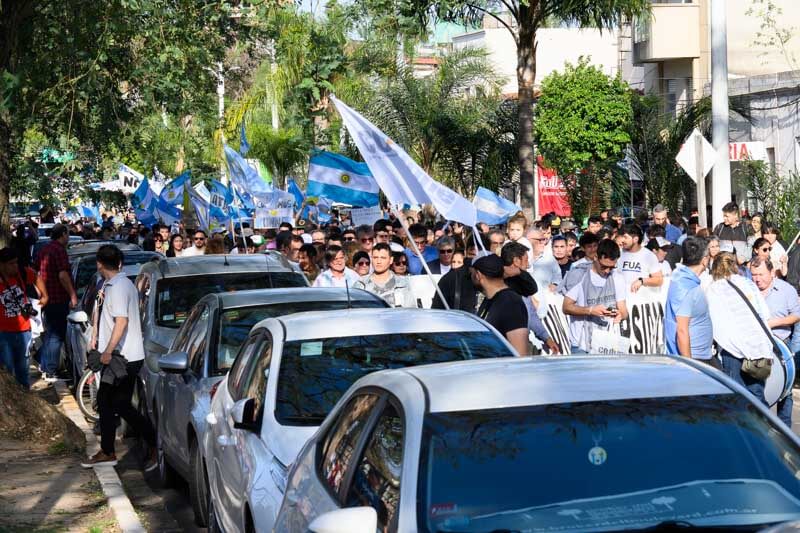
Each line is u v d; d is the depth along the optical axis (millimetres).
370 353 6996
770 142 30172
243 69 17953
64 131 14438
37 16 13227
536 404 4348
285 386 6789
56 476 10438
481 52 34000
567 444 4164
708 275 13219
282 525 5250
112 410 10945
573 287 11227
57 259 17031
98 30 13453
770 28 33438
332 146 32812
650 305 11742
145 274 13648
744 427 4293
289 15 15398
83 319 13242
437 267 14297
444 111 32594
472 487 4008
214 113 16969
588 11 24047
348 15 15461
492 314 8289
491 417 4273
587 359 4926
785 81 29234
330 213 31516
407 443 4199
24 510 9148
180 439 9500
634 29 37438
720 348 10281
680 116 30875
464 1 21547
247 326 9352
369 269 13258
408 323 7293
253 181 21469
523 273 9062
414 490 4020
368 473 4461
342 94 30875
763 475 4102
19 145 14727
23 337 14367
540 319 10742
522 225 12562
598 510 3926
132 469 11562
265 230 24156
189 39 14625
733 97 31359
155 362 11492
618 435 4207
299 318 7457
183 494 10375
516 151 32656
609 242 11000
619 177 33594
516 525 3875
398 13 15461
